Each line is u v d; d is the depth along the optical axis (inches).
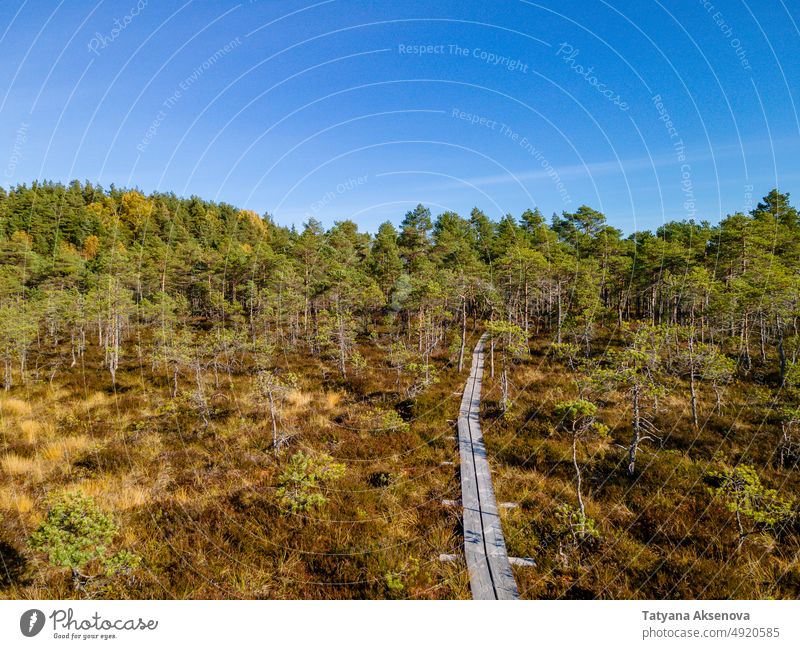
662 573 270.8
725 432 482.9
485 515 341.4
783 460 403.9
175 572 263.7
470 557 290.2
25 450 454.6
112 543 285.1
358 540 307.0
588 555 290.4
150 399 644.7
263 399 611.8
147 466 418.0
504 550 297.4
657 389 425.7
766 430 478.6
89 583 243.8
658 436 480.7
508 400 618.2
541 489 382.6
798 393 486.0
